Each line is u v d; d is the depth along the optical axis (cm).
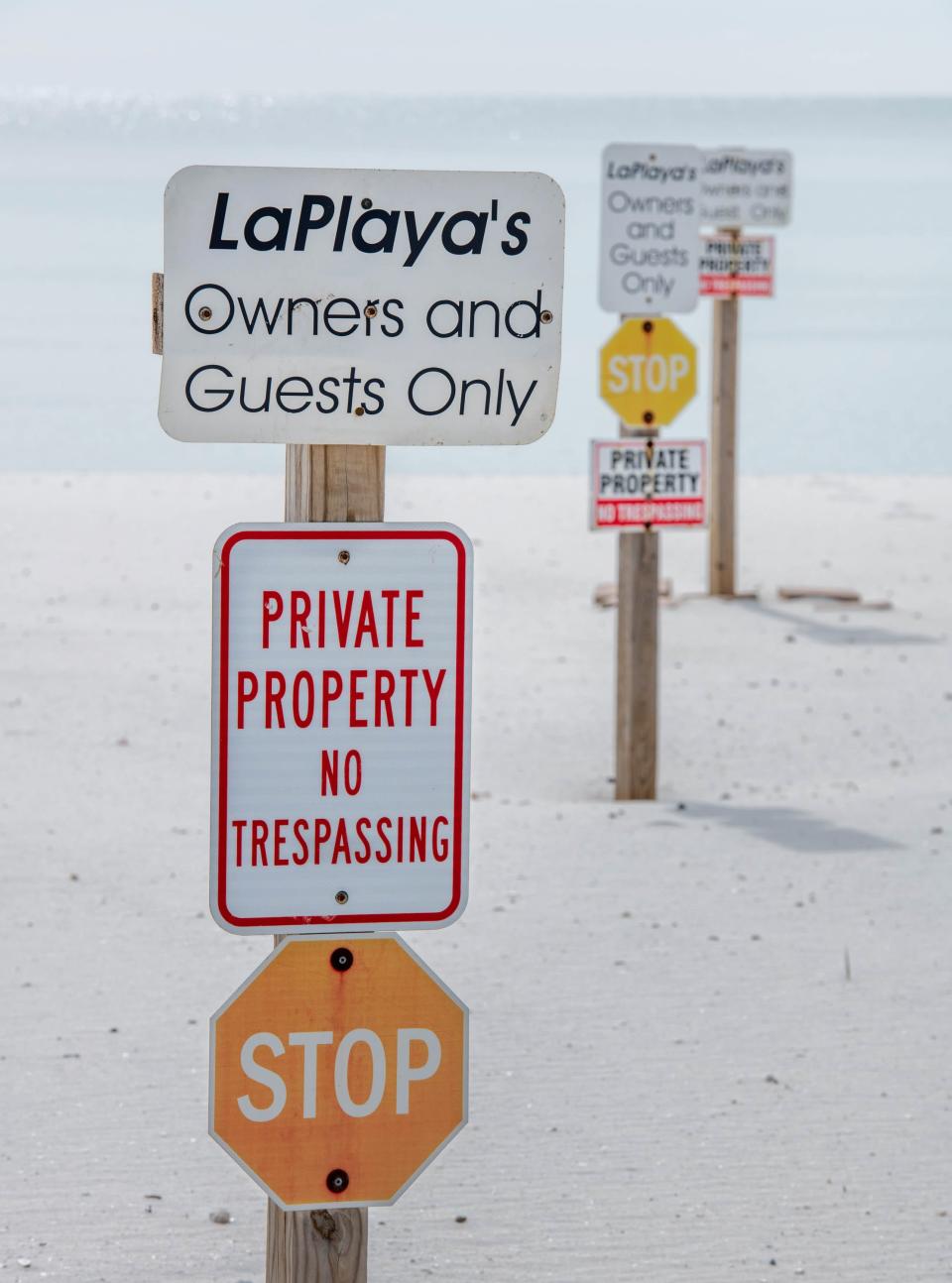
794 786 2384
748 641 3312
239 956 1698
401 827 817
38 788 2294
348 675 809
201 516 4469
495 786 2394
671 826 2162
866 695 2905
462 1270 1122
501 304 811
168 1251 1139
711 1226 1184
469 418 817
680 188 2277
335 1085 819
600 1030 1517
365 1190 823
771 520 4588
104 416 6384
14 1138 1297
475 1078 1416
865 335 8844
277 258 797
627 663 2297
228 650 802
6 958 1673
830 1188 1241
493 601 3662
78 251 11294
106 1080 1403
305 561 802
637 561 2286
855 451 6000
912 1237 1171
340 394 808
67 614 3422
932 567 4041
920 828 2156
